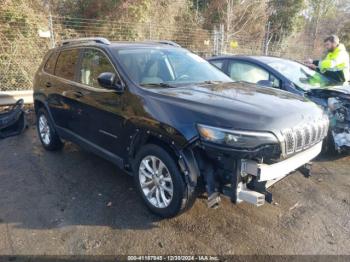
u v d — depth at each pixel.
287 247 3.02
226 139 2.78
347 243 3.10
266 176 2.84
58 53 5.15
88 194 3.94
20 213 3.52
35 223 3.34
